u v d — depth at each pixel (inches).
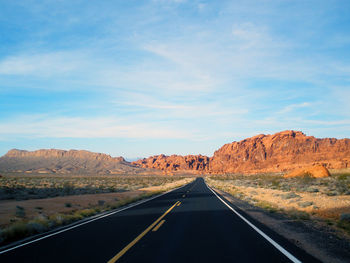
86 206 757.3
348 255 251.0
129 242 309.4
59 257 248.7
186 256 249.9
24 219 521.3
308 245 290.4
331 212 540.1
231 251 267.1
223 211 602.5
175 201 865.5
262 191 1218.6
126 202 809.5
